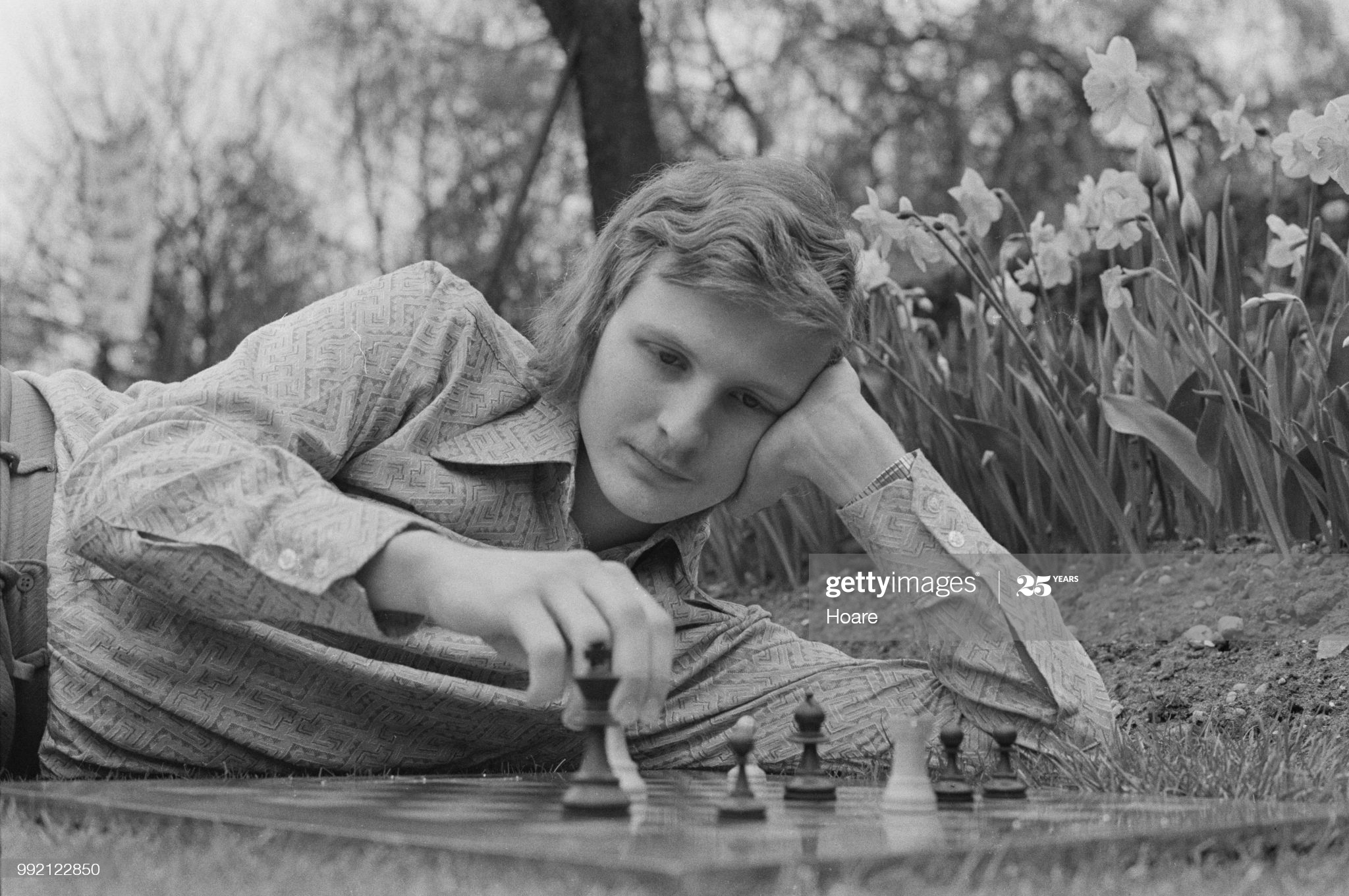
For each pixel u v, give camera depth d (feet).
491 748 6.54
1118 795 5.26
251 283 34.22
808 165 6.62
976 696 6.72
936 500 6.84
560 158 30.83
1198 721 7.93
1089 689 6.71
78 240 33.17
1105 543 10.62
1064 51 29.68
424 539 4.45
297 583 4.55
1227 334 9.95
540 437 6.29
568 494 6.40
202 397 5.62
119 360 33.27
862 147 29.94
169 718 5.91
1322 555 9.39
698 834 3.39
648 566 6.94
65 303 33.30
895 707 6.81
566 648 4.00
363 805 4.09
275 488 4.85
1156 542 10.95
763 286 5.68
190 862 3.36
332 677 6.03
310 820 3.60
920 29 30.53
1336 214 24.99
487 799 4.41
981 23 29.48
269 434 5.67
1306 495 9.37
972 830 3.68
